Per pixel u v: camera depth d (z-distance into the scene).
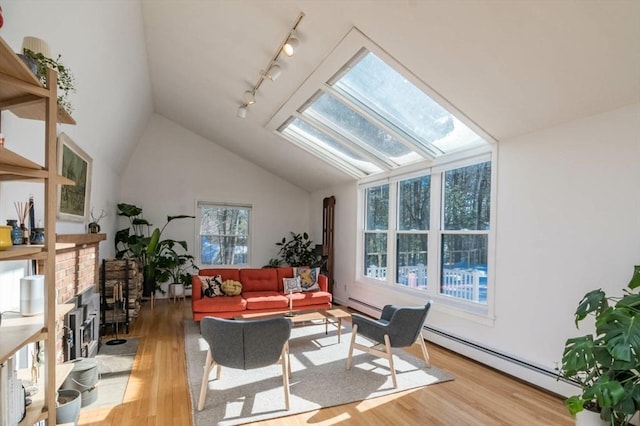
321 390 2.78
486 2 1.96
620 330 1.81
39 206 2.28
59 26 2.08
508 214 3.16
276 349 2.54
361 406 2.53
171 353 3.52
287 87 3.75
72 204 3.15
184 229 6.58
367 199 5.74
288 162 6.23
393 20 2.35
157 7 3.09
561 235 2.73
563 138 2.73
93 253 3.63
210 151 6.82
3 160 1.24
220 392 2.71
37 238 1.93
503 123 2.99
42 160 2.32
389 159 4.82
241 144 6.23
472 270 3.67
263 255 7.24
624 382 1.83
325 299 4.89
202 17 3.08
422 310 2.99
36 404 1.49
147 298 6.05
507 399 2.64
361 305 5.52
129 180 6.21
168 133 6.51
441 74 2.67
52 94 1.43
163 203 6.44
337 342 3.98
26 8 1.72
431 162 4.19
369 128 4.21
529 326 2.94
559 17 1.89
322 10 2.53
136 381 2.88
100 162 4.42
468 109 2.97
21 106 1.49
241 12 2.86
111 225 5.34
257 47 3.24
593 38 1.95
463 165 3.75
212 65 3.85
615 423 1.90
